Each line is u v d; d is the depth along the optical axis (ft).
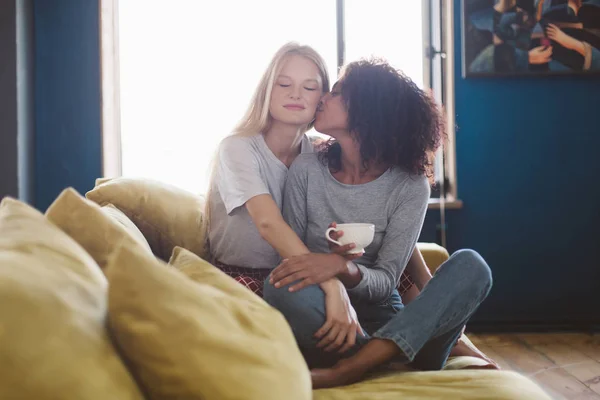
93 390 2.43
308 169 6.39
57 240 3.27
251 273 6.54
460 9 13.99
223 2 13.88
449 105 14.02
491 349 12.21
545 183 14.11
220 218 6.56
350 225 5.43
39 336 2.41
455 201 13.91
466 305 5.35
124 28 14.30
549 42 13.75
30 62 13.70
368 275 5.60
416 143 6.23
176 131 14.14
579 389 9.53
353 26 14.23
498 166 14.10
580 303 14.16
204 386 2.82
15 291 2.50
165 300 2.94
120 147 14.46
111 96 14.30
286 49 6.44
